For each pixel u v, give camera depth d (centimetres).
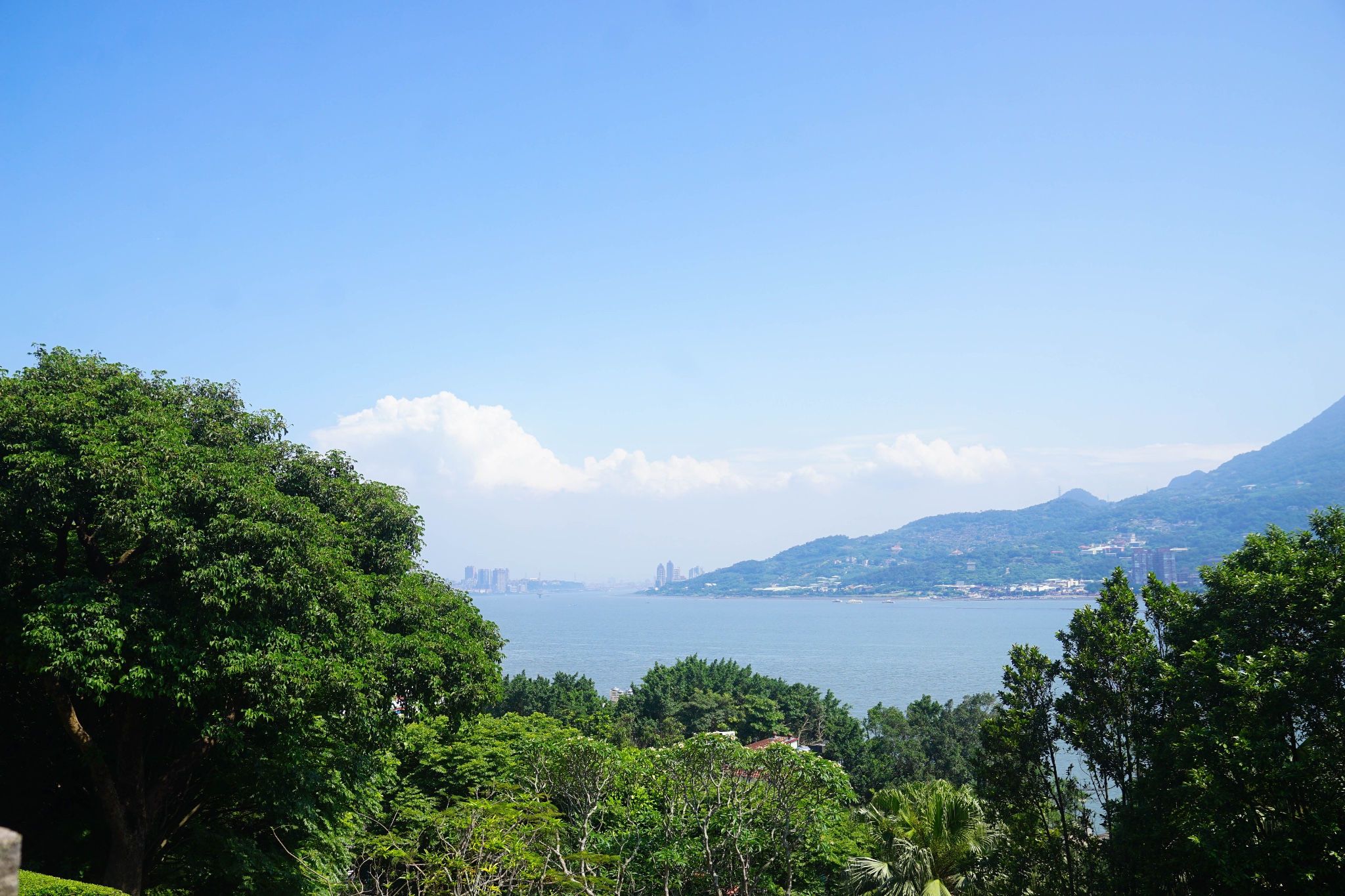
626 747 2983
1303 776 1661
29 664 1509
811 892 2831
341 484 2280
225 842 1964
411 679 2111
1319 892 1595
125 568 1850
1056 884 2445
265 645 1688
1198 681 1997
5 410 1603
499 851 2144
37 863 1830
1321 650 1745
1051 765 2584
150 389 1942
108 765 1928
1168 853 2083
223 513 1670
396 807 2555
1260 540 2236
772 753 2547
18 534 1594
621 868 2428
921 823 2780
